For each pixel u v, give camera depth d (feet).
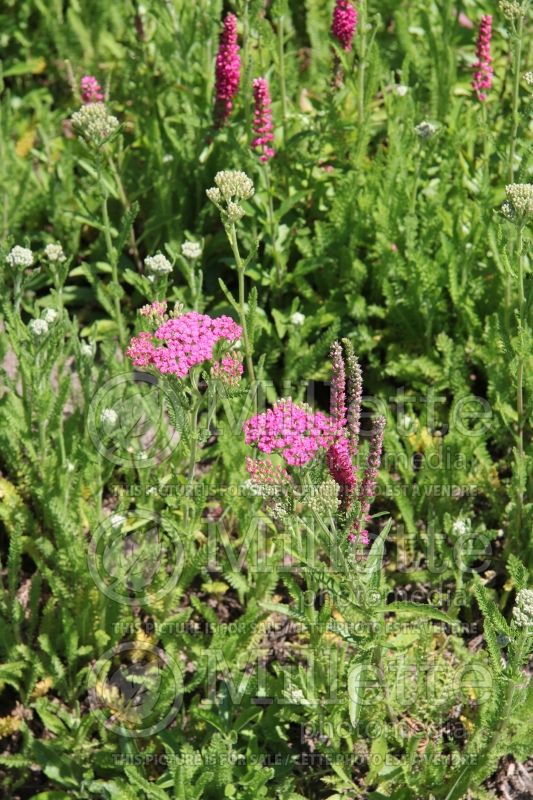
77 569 15.92
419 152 20.02
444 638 16.84
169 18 22.35
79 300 21.89
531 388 17.72
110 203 22.13
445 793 14.64
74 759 15.38
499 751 13.98
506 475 19.01
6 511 17.15
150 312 15.26
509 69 22.39
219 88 20.04
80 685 16.24
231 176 15.40
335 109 20.98
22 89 26.40
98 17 25.62
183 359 13.82
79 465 17.10
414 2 25.29
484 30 20.07
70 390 18.35
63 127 25.12
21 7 26.55
